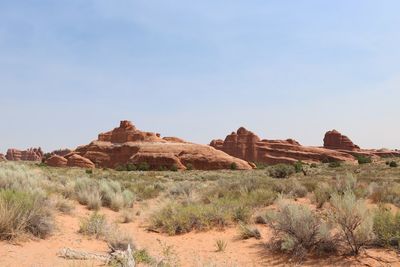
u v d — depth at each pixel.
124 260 6.68
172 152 99.69
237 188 20.14
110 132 128.25
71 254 7.31
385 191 16.25
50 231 9.18
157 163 94.06
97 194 16.45
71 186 18.62
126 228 12.04
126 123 126.06
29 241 8.18
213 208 12.55
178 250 9.12
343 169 59.56
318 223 8.57
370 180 27.84
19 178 15.80
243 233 10.24
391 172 46.47
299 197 18.08
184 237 10.72
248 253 8.66
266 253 8.53
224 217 11.80
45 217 9.51
